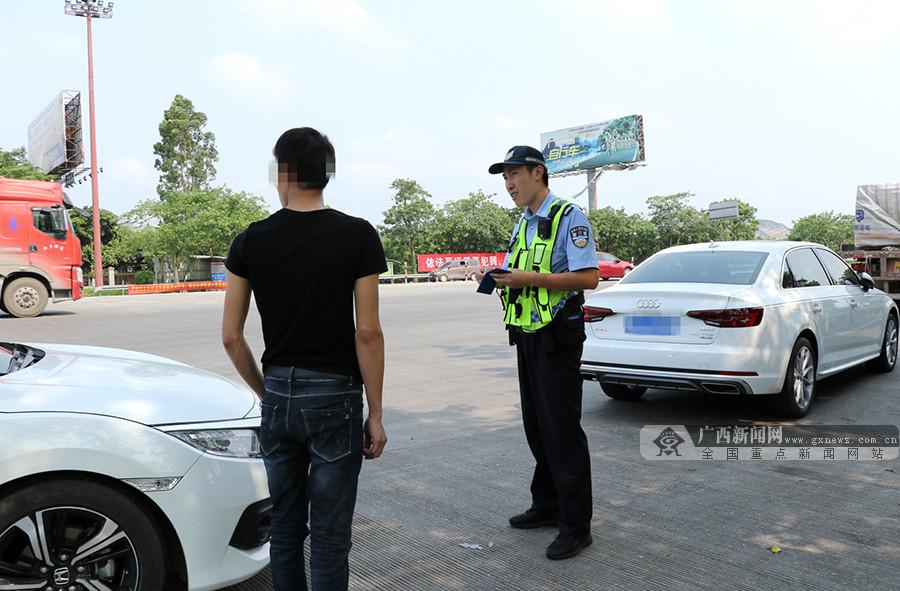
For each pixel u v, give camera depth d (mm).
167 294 26703
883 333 7488
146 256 46281
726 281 5672
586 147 55469
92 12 34625
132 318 15336
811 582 2926
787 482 4195
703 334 5227
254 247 2105
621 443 5090
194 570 2531
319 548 2113
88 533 2430
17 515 2320
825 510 3730
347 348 2107
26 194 15914
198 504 2521
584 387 7223
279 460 2154
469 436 5457
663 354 5332
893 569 3033
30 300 15828
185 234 43219
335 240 2068
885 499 3879
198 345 10578
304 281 2057
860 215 14008
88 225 50906
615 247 56656
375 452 2205
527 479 4359
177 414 2617
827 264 6805
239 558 2646
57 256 16172
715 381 5152
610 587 2924
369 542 3426
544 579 3014
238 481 2619
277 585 2199
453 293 25953
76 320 14938
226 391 2984
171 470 2480
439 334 12227
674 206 56781
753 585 2910
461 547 3365
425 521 3691
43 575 2379
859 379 7359
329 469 2086
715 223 56500
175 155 66375
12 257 15695
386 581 3014
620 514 3734
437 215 56000
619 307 5609
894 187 13648
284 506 2184
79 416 2434
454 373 8359
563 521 3268
